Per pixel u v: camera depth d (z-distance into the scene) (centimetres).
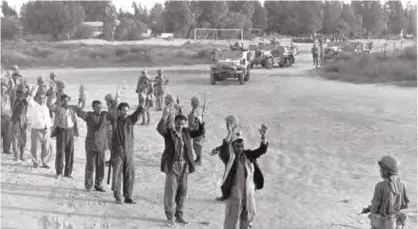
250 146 1477
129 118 916
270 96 2647
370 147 1452
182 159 818
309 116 1992
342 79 3438
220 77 3309
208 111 2184
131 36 11200
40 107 1151
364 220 855
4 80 1258
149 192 1003
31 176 1073
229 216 712
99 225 801
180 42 10262
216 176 1141
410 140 1534
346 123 1831
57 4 10850
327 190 1035
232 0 15538
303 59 5909
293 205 933
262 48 4931
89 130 991
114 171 910
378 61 3919
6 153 1273
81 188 1009
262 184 732
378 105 2241
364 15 17400
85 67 5166
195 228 801
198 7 14012
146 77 1853
